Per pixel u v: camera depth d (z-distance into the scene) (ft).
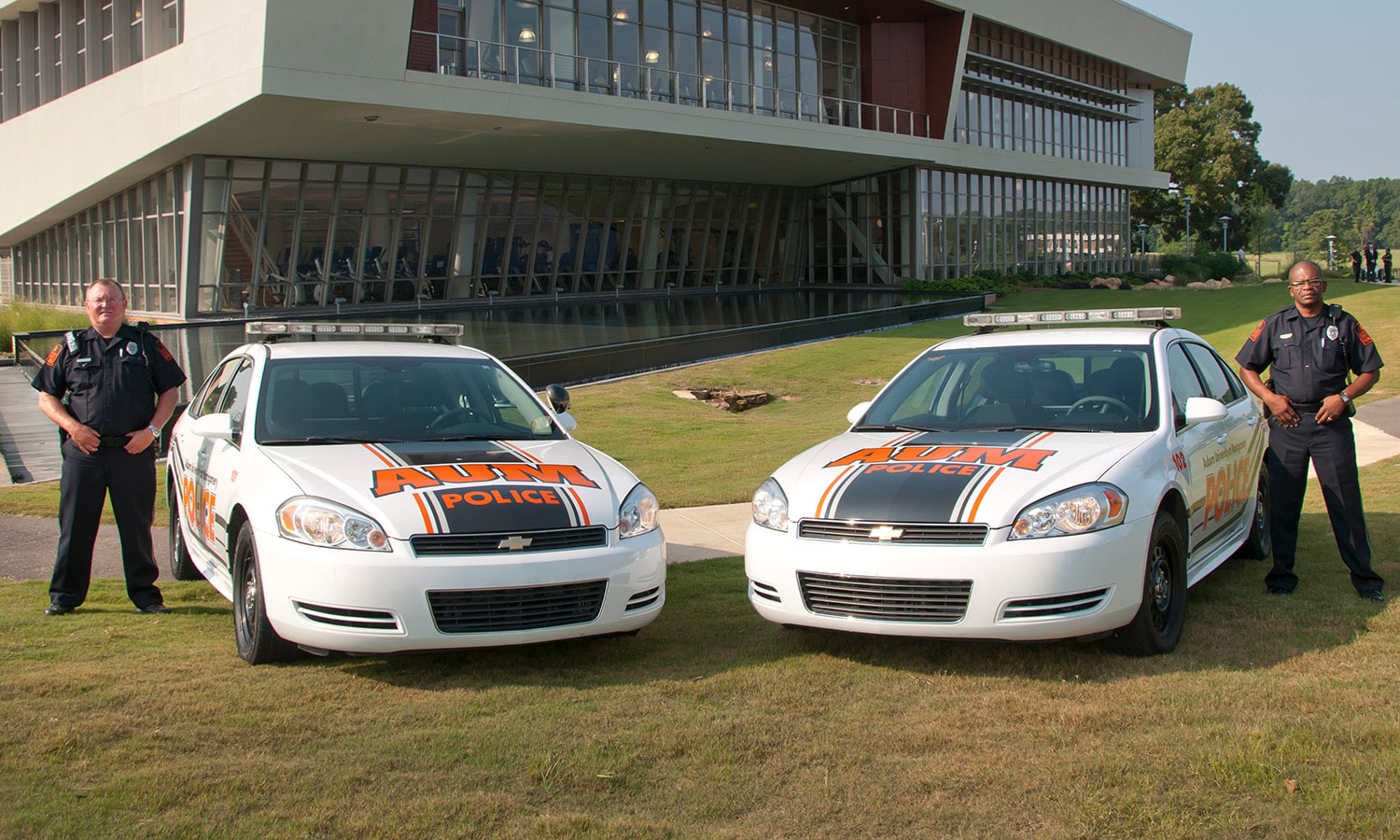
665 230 140.46
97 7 109.19
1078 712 14.64
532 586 16.51
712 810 12.10
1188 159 279.69
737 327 88.79
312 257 106.52
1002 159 153.07
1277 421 20.65
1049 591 16.03
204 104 85.10
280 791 12.36
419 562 16.15
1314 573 22.39
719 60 123.95
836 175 147.23
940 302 105.40
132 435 20.43
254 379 20.72
